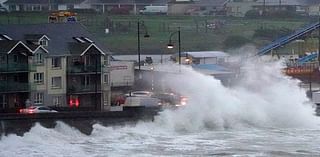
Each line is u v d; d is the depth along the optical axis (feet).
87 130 557.74
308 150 517.55
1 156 477.77
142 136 567.59
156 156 488.44
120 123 575.79
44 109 595.88
